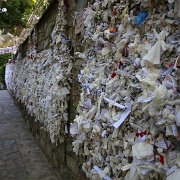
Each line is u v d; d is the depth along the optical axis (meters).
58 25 2.45
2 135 4.46
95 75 1.55
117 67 1.27
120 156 1.22
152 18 1.04
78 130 1.67
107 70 1.41
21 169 2.84
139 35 1.13
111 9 1.38
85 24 1.68
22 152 3.48
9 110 7.49
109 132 1.28
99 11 1.51
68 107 2.32
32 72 4.14
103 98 1.35
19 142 4.02
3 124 5.46
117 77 1.25
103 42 1.42
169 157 0.91
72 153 2.19
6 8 4.74
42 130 3.53
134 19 1.15
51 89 2.48
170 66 0.93
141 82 0.98
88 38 1.67
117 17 1.31
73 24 2.11
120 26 1.25
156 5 1.03
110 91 1.29
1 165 2.96
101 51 1.50
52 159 2.90
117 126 1.12
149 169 0.94
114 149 1.27
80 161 1.96
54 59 2.64
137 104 1.04
